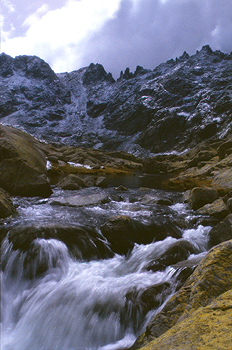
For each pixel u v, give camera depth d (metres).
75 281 5.10
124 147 131.38
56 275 5.44
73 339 4.01
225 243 3.11
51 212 8.88
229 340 1.25
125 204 10.61
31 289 5.17
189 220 8.24
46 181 11.85
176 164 43.66
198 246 6.22
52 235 6.23
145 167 44.75
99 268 5.66
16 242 6.04
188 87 139.00
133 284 4.66
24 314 4.65
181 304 2.83
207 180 18.92
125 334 3.91
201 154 36.44
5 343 4.08
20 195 11.27
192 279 3.00
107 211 9.27
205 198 9.76
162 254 5.59
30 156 16.59
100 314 4.20
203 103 122.56
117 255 6.46
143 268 5.37
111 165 46.59
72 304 4.49
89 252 6.19
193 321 1.64
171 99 137.88
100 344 3.88
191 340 1.38
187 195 12.23
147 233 7.23
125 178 26.78
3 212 7.76
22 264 5.67
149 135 123.88
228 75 136.75
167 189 16.80
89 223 7.49
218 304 1.83
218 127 104.25
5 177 11.44
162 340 1.53
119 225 6.85
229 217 6.68
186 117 118.19
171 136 117.88
